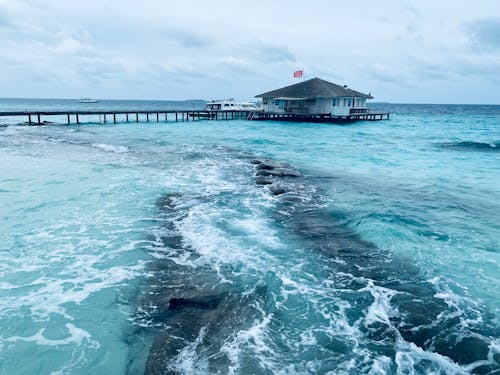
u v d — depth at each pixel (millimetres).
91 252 8305
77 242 8820
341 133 36062
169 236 9227
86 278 7188
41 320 5895
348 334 5633
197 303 6344
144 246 8633
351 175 17281
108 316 6008
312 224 10359
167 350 5191
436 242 9203
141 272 7426
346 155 23031
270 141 29188
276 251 8492
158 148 24875
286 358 5078
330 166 19469
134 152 22812
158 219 10430
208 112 52094
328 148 25969
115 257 8070
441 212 11617
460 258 8320
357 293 6793
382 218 10773
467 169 18906
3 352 5188
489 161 21203
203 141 29031
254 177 16000
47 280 7098
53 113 41812
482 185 15438
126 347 5309
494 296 6762
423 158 22156
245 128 39969
